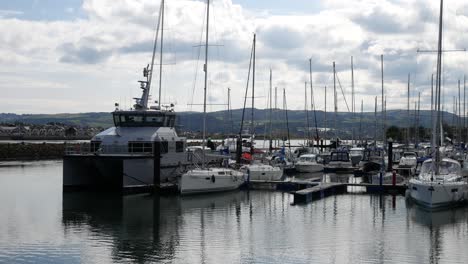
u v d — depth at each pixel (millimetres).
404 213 37312
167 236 30234
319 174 68375
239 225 33188
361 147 89688
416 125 98875
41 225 33125
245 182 49750
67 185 46375
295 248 27391
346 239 29375
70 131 193625
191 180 44656
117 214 36844
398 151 84438
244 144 85625
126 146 47000
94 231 31547
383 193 47656
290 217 35844
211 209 38938
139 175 45188
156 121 49062
